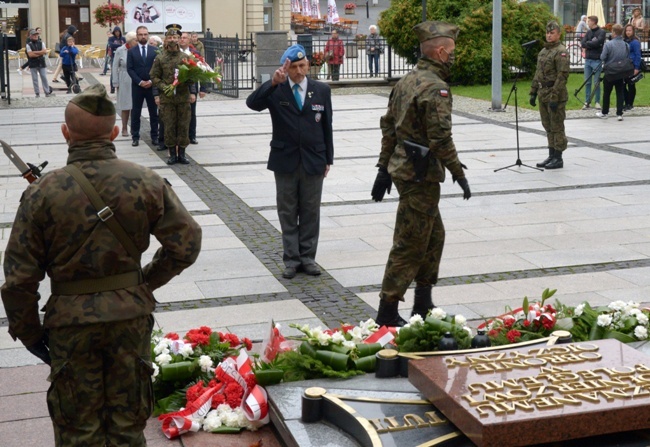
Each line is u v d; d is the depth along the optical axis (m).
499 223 9.55
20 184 11.88
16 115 19.80
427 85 5.80
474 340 5.04
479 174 12.37
